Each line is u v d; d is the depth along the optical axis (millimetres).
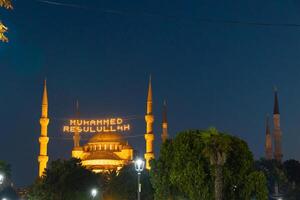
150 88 174375
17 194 174000
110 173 136125
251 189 75000
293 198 141500
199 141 76375
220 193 71250
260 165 144000
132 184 126188
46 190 117188
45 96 173875
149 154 167875
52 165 121375
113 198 127375
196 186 74375
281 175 142250
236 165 76625
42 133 171000
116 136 177625
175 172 76625
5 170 136375
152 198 125062
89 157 168500
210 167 74062
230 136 76375
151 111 172125
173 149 80625
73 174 118438
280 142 170000
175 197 80812
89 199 118125
